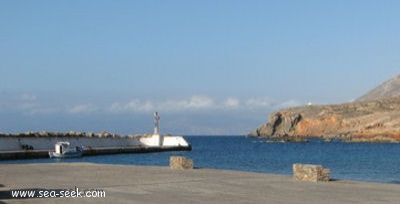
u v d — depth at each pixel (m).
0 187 22.19
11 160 76.25
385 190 21.42
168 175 28.34
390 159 85.75
